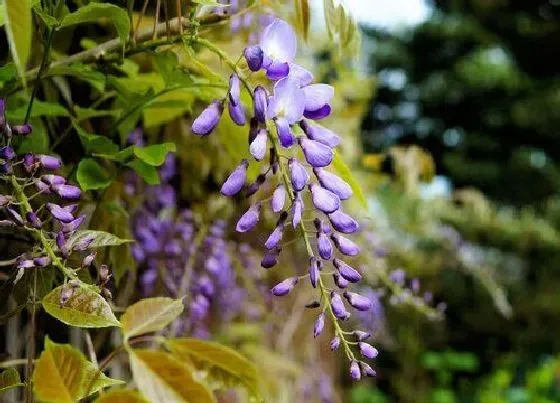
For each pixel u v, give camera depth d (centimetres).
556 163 646
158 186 80
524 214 378
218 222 87
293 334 136
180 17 52
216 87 53
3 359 61
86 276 51
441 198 166
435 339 320
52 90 64
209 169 91
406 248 209
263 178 45
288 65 43
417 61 670
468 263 157
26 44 38
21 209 46
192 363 55
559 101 625
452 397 304
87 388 43
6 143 48
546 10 651
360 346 46
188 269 82
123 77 61
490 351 357
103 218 61
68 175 59
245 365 56
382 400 281
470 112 659
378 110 675
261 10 70
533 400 295
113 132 64
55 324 67
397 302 85
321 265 46
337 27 56
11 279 50
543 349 362
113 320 43
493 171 631
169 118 68
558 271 362
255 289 108
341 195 44
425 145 677
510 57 663
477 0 656
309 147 44
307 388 137
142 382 48
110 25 68
